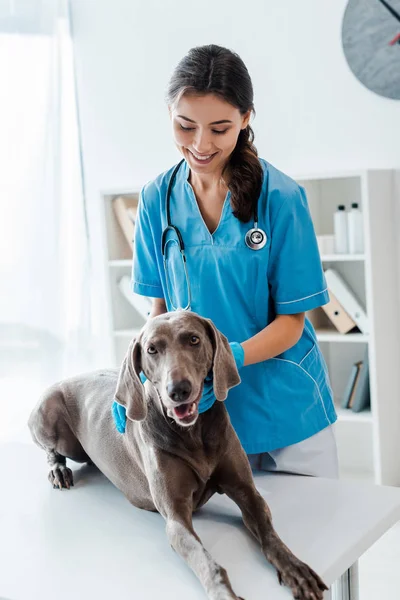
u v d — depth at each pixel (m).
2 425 3.98
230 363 1.45
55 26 3.98
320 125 3.50
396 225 3.38
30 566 1.37
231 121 1.55
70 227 4.13
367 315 3.27
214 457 1.46
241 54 3.63
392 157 3.36
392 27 3.26
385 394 3.30
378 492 1.60
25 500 1.67
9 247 3.98
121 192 3.72
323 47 3.44
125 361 1.45
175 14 3.78
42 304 4.03
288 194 1.70
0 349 3.99
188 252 1.77
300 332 1.74
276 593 1.22
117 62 3.98
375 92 3.35
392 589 2.54
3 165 3.96
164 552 1.40
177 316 1.41
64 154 4.08
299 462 1.77
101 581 1.30
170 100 1.58
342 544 1.37
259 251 1.69
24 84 3.96
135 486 1.58
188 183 1.77
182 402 1.31
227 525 1.48
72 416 1.80
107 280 3.78
